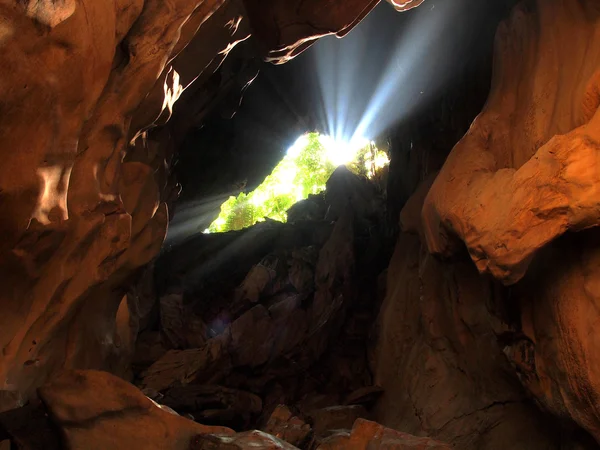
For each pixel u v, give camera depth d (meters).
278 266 16.39
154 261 15.54
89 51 3.92
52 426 4.53
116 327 7.41
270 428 7.68
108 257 5.18
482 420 7.40
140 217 6.30
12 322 4.36
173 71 5.88
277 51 7.96
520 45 6.72
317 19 7.26
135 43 4.71
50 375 5.21
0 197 3.64
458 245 6.42
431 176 9.98
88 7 3.79
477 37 9.61
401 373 10.05
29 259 4.14
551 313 5.15
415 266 10.92
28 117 3.65
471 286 7.58
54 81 3.71
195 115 8.52
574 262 4.82
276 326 13.29
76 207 4.68
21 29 3.30
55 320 4.84
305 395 12.07
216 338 13.08
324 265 14.49
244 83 10.41
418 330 10.12
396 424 9.29
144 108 5.51
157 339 14.26
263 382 12.52
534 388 5.80
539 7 6.40
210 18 6.13
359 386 11.96
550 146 4.74
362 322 13.48
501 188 5.22
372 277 14.54
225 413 10.52
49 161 3.93
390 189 14.60
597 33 5.43
